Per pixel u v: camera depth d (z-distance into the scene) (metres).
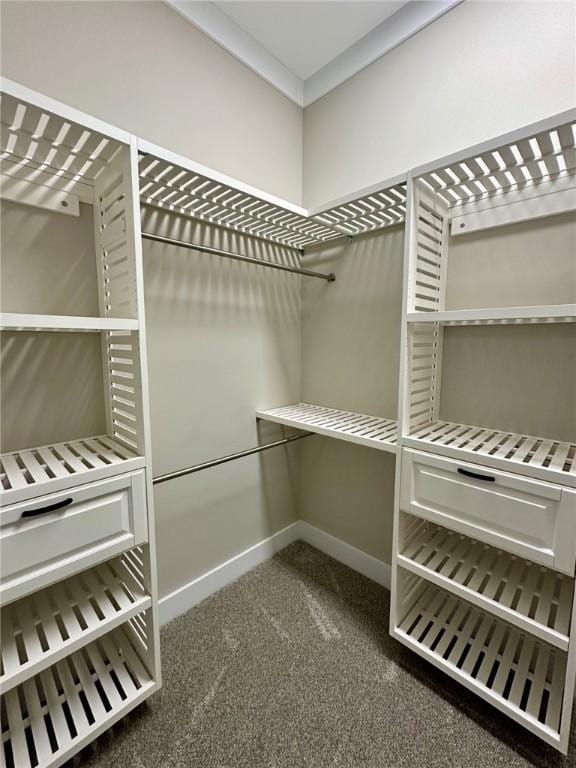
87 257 1.13
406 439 1.16
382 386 1.60
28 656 0.85
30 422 1.06
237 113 1.48
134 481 0.96
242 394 1.67
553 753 0.97
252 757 0.97
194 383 1.48
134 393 0.99
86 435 1.17
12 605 1.02
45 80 0.99
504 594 1.06
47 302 1.06
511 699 1.02
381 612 1.49
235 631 1.39
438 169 1.04
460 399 1.34
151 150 0.93
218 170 1.43
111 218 1.03
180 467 1.46
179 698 1.13
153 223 1.30
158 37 1.22
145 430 0.97
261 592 1.61
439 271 1.30
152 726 1.05
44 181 1.02
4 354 1.01
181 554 1.49
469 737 1.01
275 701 1.12
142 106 1.20
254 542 1.80
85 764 0.96
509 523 0.96
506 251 1.19
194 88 1.33
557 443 1.12
